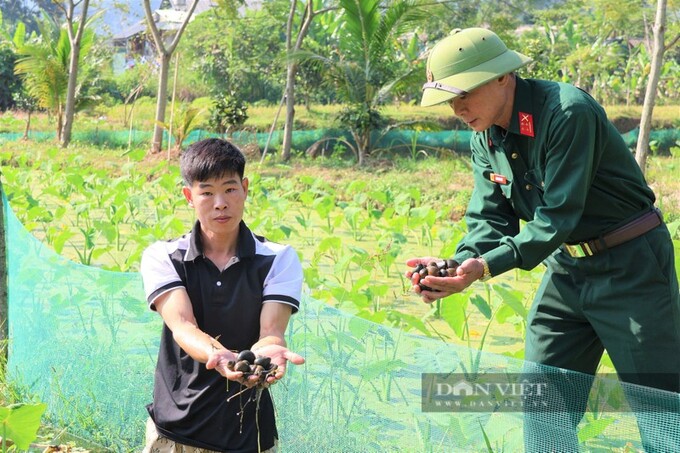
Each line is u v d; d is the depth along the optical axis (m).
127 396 3.52
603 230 2.96
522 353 3.81
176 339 2.28
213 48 29.91
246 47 28.47
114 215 8.44
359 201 9.66
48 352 3.81
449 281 2.79
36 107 26.86
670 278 2.95
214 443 2.36
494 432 2.80
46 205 10.70
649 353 2.90
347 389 3.09
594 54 25.02
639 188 2.95
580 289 3.08
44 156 17.52
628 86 24.80
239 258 2.39
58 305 3.79
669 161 15.43
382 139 20.09
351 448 3.05
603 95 25.17
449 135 20.09
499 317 4.63
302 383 3.19
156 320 3.54
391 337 3.02
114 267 5.87
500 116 3.00
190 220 9.99
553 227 2.80
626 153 2.95
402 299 6.18
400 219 8.36
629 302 2.93
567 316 3.16
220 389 2.36
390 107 23.30
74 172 12.56
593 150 2.83
